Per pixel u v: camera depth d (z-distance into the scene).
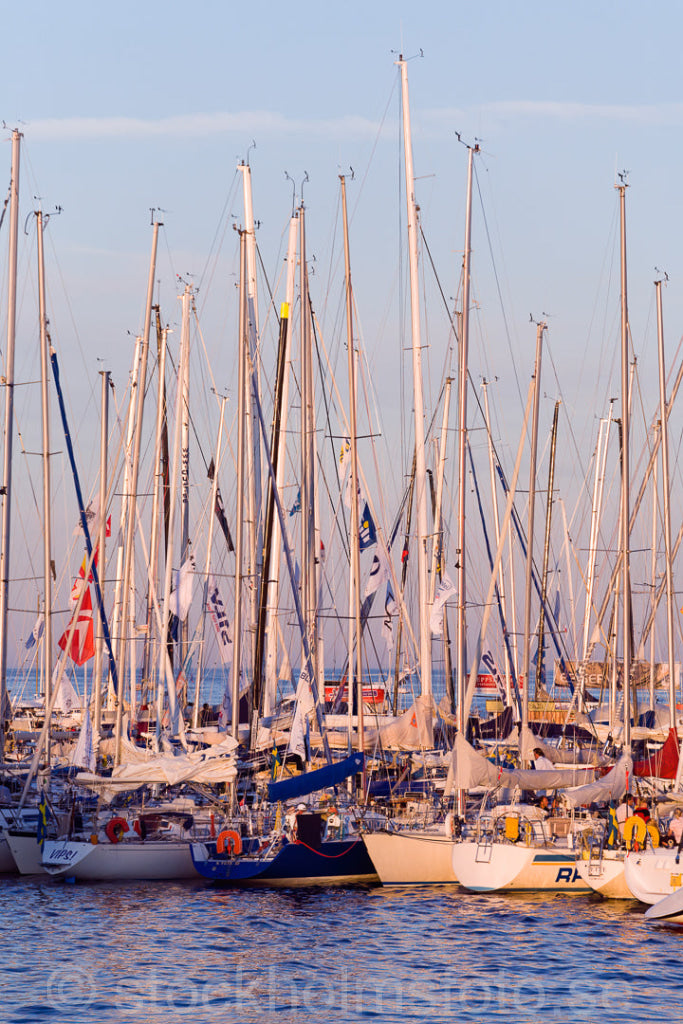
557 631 114.19
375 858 76.50
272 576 95.75
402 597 104.75
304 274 93.88
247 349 93.06
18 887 75.19
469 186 88.69
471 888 74.69
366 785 80.31
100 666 90.00
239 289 92.81
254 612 92.81
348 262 89.56
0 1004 52.62
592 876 73.75
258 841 77.56
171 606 103.56
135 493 97.31
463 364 86.00
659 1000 54.16
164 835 78.25
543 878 74.25
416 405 96.50
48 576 88.00
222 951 61.41
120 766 78.56
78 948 61.47
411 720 85.88
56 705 99.44
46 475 89.62
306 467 92.81
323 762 84.81
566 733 97.19
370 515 96.69
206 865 76.25
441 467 110.19
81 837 77.50
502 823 77.38
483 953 61.44
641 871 70.44
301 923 67.19
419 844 77.00
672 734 81.12
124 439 111.38
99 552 92.81
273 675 95.06
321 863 76.69
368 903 72.19
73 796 80.00
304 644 84.50
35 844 78.62
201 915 68.62
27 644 107.00
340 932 65.31
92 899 72.00
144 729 105.00
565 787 76.88
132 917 67.81
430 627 92.56
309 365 93.75
